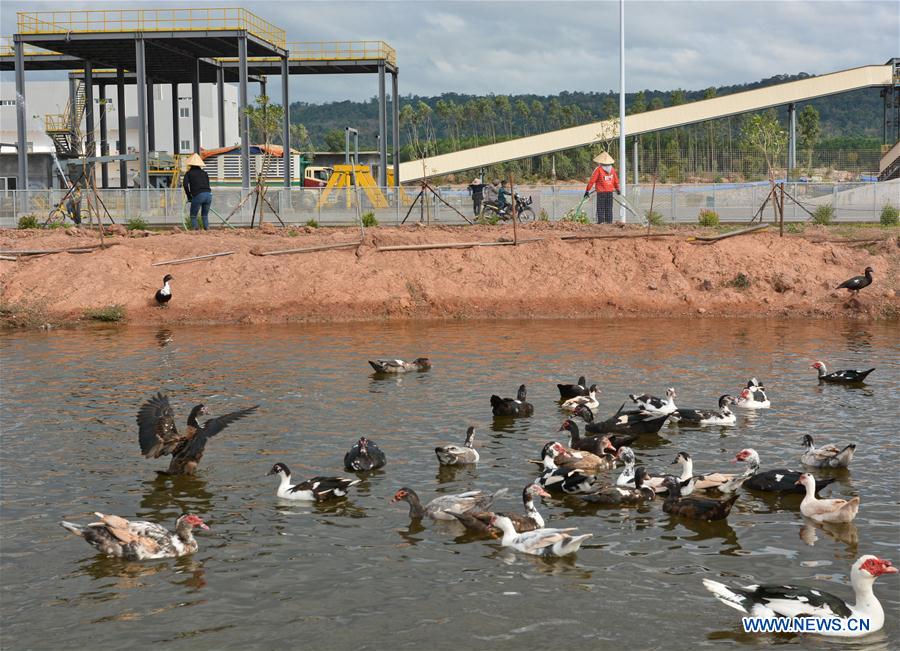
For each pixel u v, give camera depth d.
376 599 11.82
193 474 16.88
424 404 21.98
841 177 107.19
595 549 13.47
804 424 20.00
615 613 11.39
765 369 25.78
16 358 28.17
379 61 68.44
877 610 10.93
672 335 31.98
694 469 17.03
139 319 36.34
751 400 21.53
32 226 48.41
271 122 54.84
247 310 36.97
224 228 47.22
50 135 72.94
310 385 24.05
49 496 15.68
